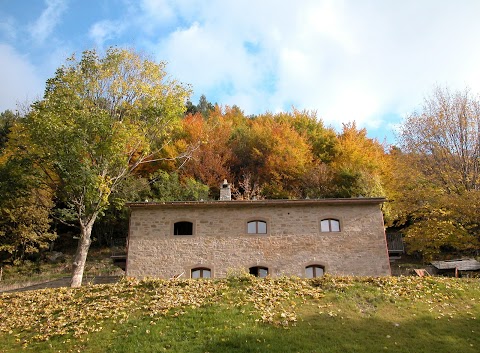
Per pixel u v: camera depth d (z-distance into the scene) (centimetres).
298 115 5141
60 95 2138
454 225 2198
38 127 2008
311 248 2047
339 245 2053
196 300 1334
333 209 2125
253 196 3803
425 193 2339
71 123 2030
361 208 2128
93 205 2119
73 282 1967
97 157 2148
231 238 2066
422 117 2734
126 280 1622
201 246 2052
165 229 2086
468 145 2525
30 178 2109
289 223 2092
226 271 2000
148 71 2323
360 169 3706
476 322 1177
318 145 4444
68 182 2069
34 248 3516
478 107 2592
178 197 3728
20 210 3297
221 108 5997
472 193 2073
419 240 2200
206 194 3803
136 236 2072
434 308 1279
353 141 4191
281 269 2008
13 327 1259
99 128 2081
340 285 1445
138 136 2178
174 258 2028
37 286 2442
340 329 1121
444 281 1517
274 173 3978
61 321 1252
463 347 1029
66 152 2030
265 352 989
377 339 1066
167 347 1044
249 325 1139
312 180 3822
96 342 1098
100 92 2248
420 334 1098
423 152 2634
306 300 1327
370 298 1342
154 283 1518
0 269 3198
